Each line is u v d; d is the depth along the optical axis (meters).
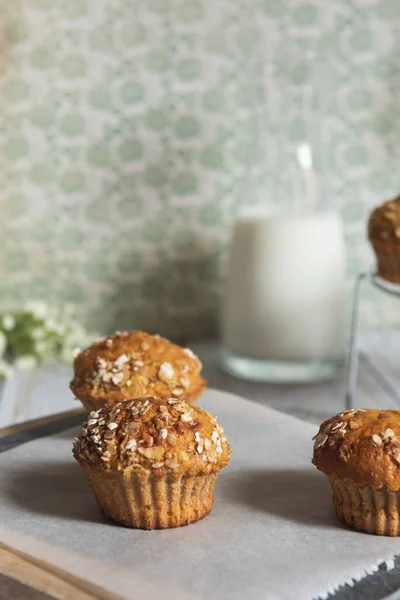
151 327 1.02
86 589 0.57
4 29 0.96
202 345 1.02
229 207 1.01
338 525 0.62
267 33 0.98
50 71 0.97
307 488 0.66
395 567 0.58
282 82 0.91
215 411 0.74
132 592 0.56
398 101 1.01
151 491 0.61
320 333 0.90
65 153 0.98
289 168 0.91
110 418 0.63
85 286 1.01
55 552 0.59
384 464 0.60
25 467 0.68
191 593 0.56
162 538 0.60
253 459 0.69
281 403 0.85
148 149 0.99
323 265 0.90
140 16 0.97
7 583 0.57
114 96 0.98
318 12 0.99
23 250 1.00
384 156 1.02
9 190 0.98
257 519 0.62
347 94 1.01
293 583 0.56
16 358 0.95
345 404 0.85
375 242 0.81
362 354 0.98
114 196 0.99
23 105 0.97
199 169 1.00
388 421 0.62
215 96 0.99
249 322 0.91
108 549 0.59
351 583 0.57
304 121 0.91
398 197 0.82
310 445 0.70
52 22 0.96
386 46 1.00
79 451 0.62
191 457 0.61
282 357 0.90
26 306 0.96
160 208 1.00
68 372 0.94
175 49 0.98
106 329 1.02
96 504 0.64
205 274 1.02
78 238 1.00
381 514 0.61
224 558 0.58
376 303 1.05
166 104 0.98
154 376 0.70
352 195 1.03
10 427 0.73
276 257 0.90
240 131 0.99
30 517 0.62
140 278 1.01
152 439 0.61
